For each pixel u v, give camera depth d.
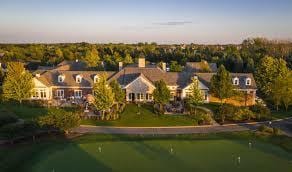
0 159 48.31
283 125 72.00
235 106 80.69
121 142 54.97
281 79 85.19
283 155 48.03
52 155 48.06
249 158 46.19
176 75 93.12
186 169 41.44
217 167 42.31
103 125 69.75
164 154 47.84
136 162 44.22
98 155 47.53
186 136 61.16
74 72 94.88
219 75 81.00
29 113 75.56
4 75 112.31
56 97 91.69
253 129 67.56
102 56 186.50
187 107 81.31
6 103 83.94
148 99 88.31
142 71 93.19
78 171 40.97
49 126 61.50
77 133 63.41
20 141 57.44
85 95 91.62
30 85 82.44
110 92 72.81
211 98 88.69
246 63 146.25
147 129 67.19
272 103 92.25
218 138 59.56
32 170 42.28
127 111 78.69
